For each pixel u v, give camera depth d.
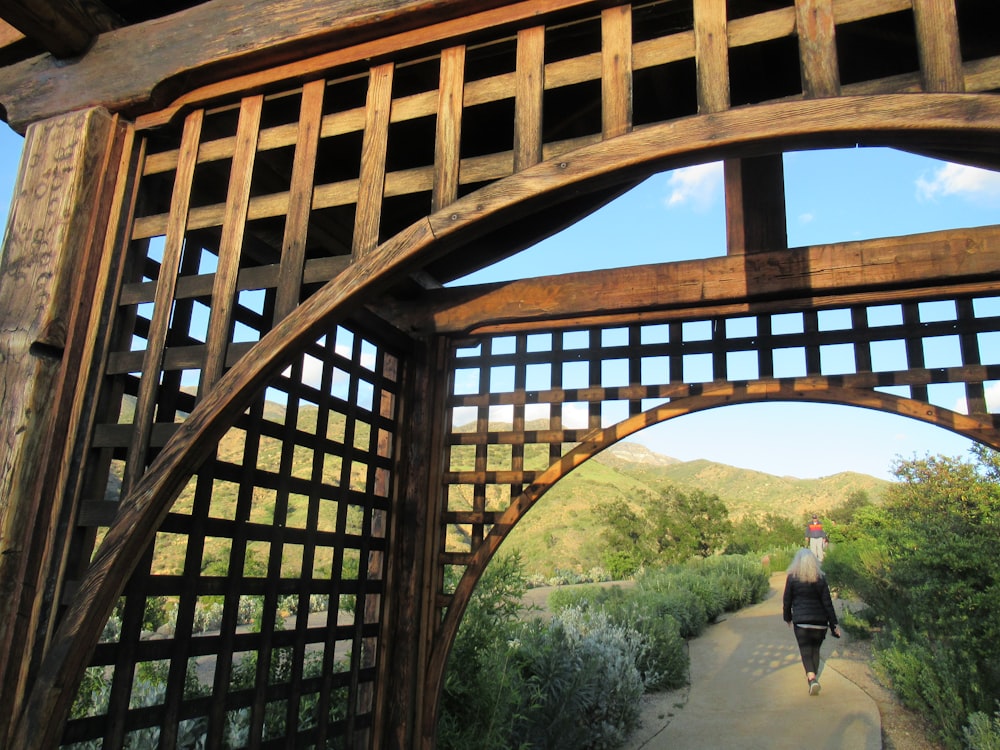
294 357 2.15
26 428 2.19
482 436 3.71
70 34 2.53
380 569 3.56
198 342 2.65
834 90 1.66
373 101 2.24
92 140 2.47
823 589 6.00
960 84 1.58
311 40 2.26
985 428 3.00
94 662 2.09
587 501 46.88
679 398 3.44
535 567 34.12
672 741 5.06
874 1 1.69
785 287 3.17
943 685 4.81
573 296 3.48
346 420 3.29
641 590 9.44
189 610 2.38
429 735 3.37
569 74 1.99
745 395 3.34
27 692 2.03
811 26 1.72
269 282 2.25
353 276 2.03
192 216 2.43
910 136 1.60
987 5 2.26
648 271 3.40
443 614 3.78
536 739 4.61
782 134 1.66
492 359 3.78
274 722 3.66
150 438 2.20
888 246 3.06
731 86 3.05
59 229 2.37
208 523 2.47
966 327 3.10
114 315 2.41
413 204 3.43
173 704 2.30
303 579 2.92
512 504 3.56
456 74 2.13
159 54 2.47
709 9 1.84
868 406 3.18
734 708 5.81
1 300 2.37
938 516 6.07
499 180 1.92
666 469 171.75
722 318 3.41
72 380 2.31
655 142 1.78
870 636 7.79
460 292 3.71
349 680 3.22
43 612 2.11
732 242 3.36
